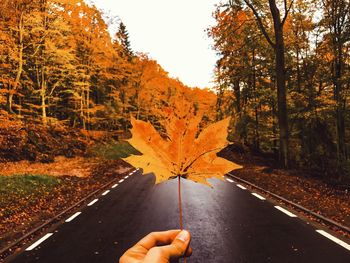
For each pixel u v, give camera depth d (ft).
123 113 112.78
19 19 68.49
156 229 21.27
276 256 15.66
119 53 113.19
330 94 62.13
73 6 76.89
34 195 35.88
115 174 58.85
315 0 54.08
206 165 2.39
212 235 19.36
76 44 87.15
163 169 2.39
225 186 38.70
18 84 73.67
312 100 61.00
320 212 23.30
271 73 70.74
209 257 15.85
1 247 19.07
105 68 98.99
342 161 48.96
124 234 20.57
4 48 66.08
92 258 16.65
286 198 28.96
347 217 21.67
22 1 67.97
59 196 36.42
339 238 18.02
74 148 81.35
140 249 2.43
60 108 106.32
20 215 27.17
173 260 2.28
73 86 91.30
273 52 66.44
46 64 80.53
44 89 80.74
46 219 25.48
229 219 22.99
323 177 47.32
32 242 19.86
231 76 75.77
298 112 62.13
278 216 23.27
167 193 35.60
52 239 20.31
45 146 72.54
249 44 61.21
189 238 2.40
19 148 64.59
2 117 65.57
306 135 68.64
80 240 19.80
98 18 83.05
